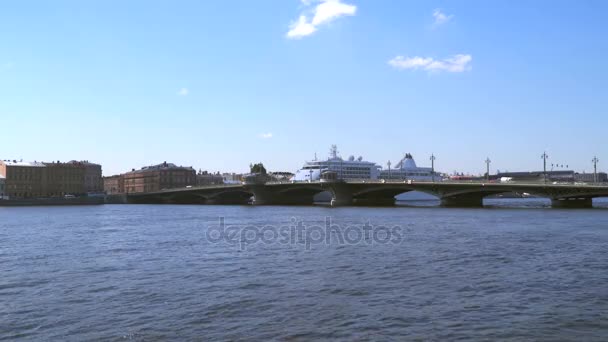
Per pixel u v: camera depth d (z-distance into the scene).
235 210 145.62
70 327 23.86
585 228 69.25
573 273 35.59
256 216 109.12
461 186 138.25
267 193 193.25
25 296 29.98
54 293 30.72
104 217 114.94
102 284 33.22
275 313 25.66
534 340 21.58
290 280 33.62
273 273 36.16
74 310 26.70
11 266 40.84
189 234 67.06
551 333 22.41
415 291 30.14
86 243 57.38
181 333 22.80
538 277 34.16
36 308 27.20
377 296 28.97
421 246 50.09
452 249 47.84
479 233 62.91
